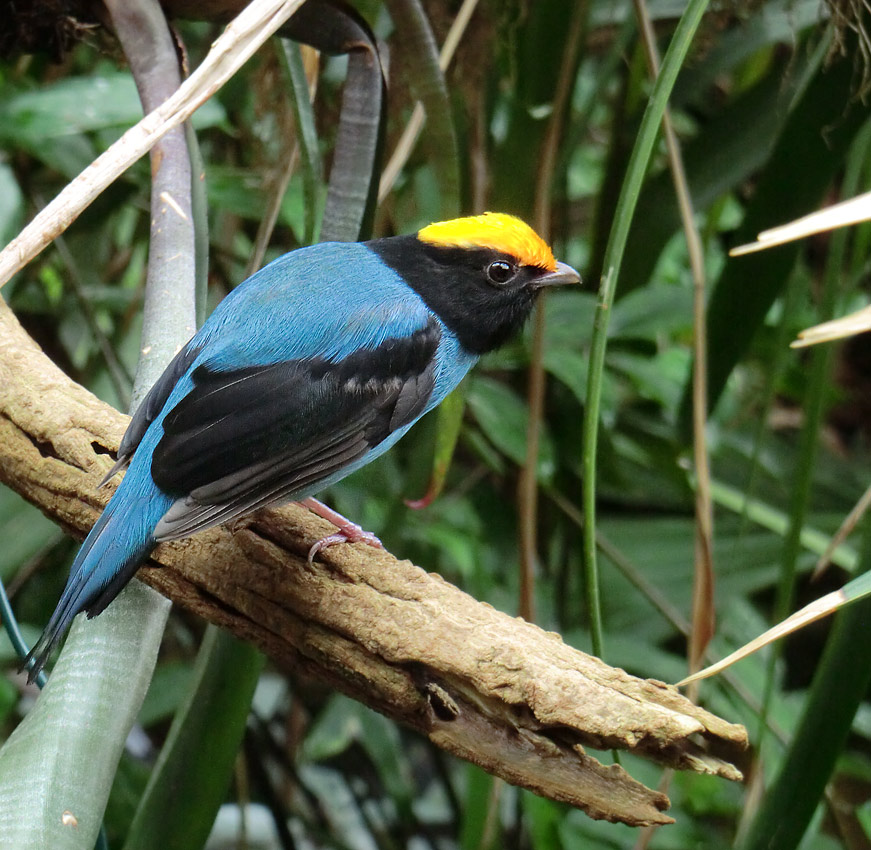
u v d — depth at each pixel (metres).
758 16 7.02
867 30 5.57
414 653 3.93
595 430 4.38
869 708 8.05
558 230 7.76
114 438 4.77
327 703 9.24
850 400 10.58
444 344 5.75
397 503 6.63
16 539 7.61
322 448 5.00
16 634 4.60
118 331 8.84
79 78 7.14
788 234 3.26
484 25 6.80
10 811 3.29
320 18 5.23
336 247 5.57
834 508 8.84
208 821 4.66
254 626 4.32
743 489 8.68
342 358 5.14
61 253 7.75
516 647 3.83
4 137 6.84
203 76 3.77
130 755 7.94
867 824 7.82
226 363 4.93
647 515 8.67
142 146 3.71
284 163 6.35
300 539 4.38
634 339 7.99
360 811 9.54
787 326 6.02
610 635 8.17
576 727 3.65
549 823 7.32
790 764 4.66
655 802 3.76
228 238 9.15
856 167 5.60
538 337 6.39
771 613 10.26
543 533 8.46
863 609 4.49
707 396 6.11
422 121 6.16
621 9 8.16
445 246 5.74
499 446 7.26
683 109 8.91
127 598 4.11
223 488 4.45
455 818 9.38
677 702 3.72
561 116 6.47
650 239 7.25
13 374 4.98
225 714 4.68
